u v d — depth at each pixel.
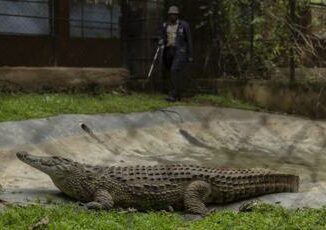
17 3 12.18
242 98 13.17
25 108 9.55
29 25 12.41
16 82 11.73
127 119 9.93
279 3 13.07
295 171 7.36
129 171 5.59
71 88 12.40
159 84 13.41
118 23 13.70
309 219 4.61
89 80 12.66
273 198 5.81
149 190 5.45
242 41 13.88
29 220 4.50
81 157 8.06
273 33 13.29
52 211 4.73
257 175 5.88
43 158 5.57
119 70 13.19
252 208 5.21
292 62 12.94
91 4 13.23
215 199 5.70
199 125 10.26
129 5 13.78
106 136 9.04
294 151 8.34
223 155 8.58
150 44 13.63
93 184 5.43
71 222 4.41
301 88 12.35
